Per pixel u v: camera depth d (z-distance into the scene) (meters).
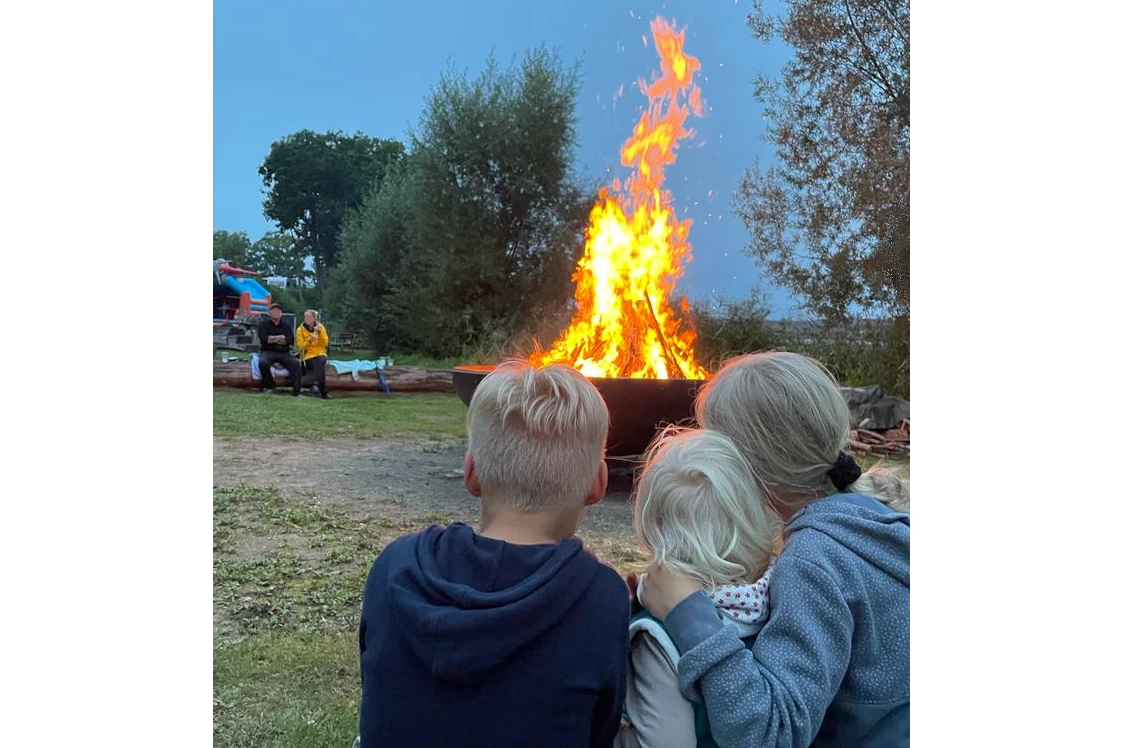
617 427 4.97
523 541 1.30
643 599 1.32
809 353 11.50
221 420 8.48
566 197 19.08
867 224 11.57
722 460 1.33
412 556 1.26
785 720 1.17
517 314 18.47
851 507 1.33
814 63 11.98
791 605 1.25
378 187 23.31
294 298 37.44
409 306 19.28
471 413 1.37
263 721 2.24
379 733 1.17
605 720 1.23
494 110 18.84
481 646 1.13
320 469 5.98
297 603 3.18
